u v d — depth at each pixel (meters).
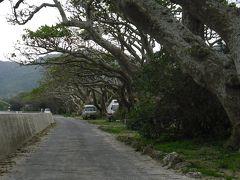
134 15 15.34
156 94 17.73
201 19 14.33
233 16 13.38
